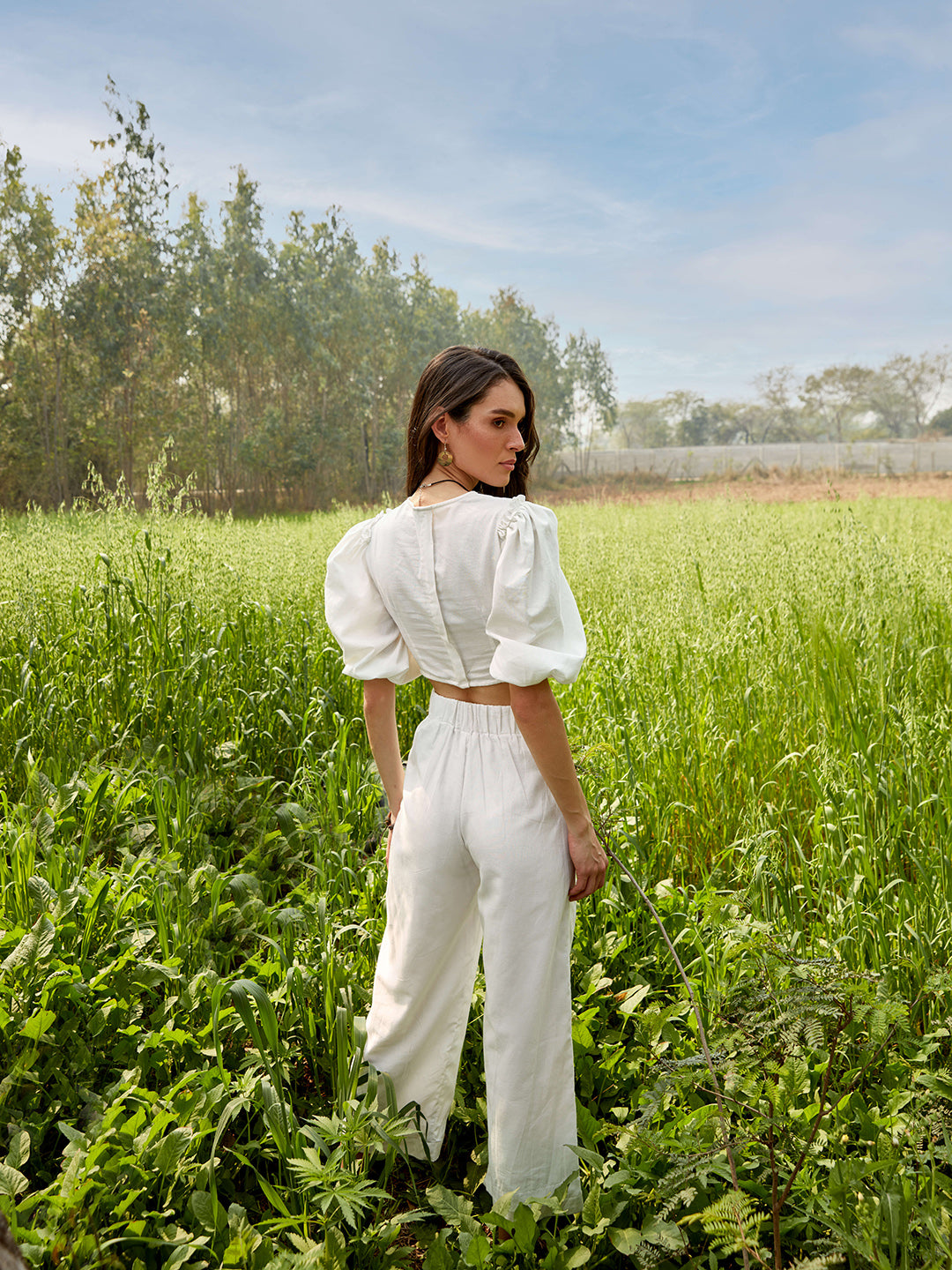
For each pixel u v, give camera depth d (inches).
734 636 171.9
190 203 1293.1
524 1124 60.7
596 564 287.0
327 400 1530.5
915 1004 80.3
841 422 2888.8
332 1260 53.4
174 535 209.3
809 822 114.3
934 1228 51.1
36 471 1088.2
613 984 87.8
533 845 59.1
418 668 70.8
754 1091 53.3
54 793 108.3
